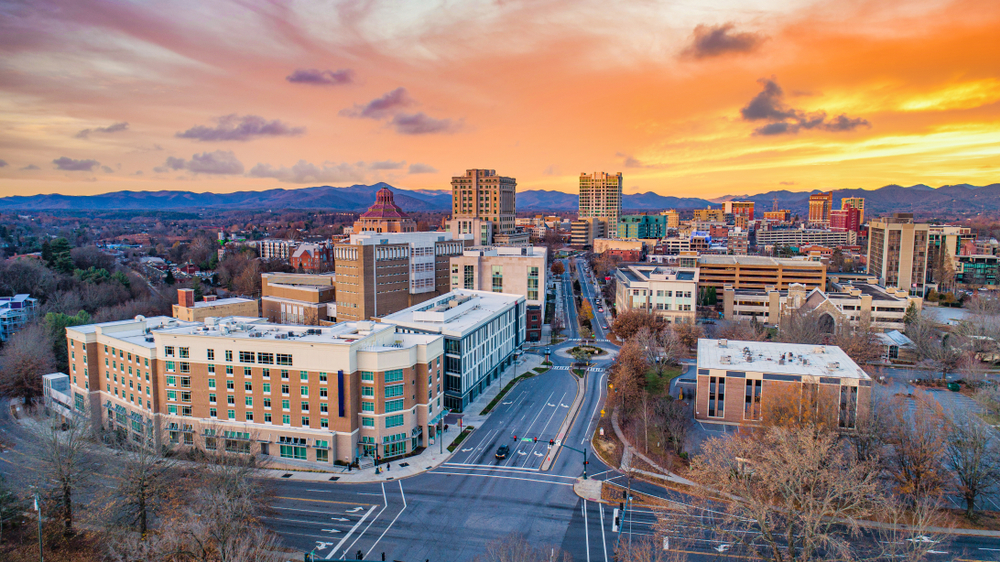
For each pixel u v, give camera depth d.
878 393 133.62
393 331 126.12
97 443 113.94
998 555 78.44
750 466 84.69
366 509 94.38
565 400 147.00
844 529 85.19
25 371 148.50
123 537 82.31
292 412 112.88
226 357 115.12
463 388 139.12
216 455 97.44
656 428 123.44
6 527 90.44
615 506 95.06
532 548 82.69
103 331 133.38
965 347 167.75
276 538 85.44
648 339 170.50
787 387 111.56
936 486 89.69
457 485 102.56
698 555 79.94
